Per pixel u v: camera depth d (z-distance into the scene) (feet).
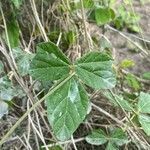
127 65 0.80
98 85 0.51
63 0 0.80
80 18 0.81
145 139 0.68
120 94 0.78
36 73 0.52
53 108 0.51
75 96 0.51
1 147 0.68
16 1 0.68
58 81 0.52
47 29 0.82
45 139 0.68
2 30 0.73
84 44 0.79
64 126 0.50
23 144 0.66
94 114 0.72
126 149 0.70
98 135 0.64
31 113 0.69
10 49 0.65
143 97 0.63
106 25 0.90
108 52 0.81
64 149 0.65
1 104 0.59
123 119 0.69
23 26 0.79
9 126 0.70
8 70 0.72
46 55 0.52
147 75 0.89
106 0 0.86
